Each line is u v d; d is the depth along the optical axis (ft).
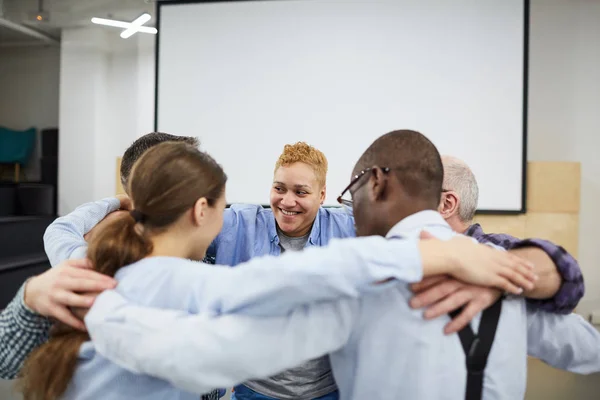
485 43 9.78
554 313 2.20
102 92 13.80
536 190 9.89
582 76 10.47
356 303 1.96
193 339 1.68
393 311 1.94
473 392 1.93
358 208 2.26
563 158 10.57
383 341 1.95
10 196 14.62
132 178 2.16
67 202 14.05
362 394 2.02
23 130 17.57
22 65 17.74
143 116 13.65
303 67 10.53
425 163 2.08
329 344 1.87
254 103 10.80
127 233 2.12
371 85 10.27
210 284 1.87
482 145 9.95
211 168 2.25
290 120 10.67
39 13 13.04
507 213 9.92
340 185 10.50
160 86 11.16
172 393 2.11
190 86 11.04
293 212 4.08
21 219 12.98
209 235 2.31
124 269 2.09
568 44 10.48
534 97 10.62
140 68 13.60
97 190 13.91
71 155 13.93
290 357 1.77
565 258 2.06
